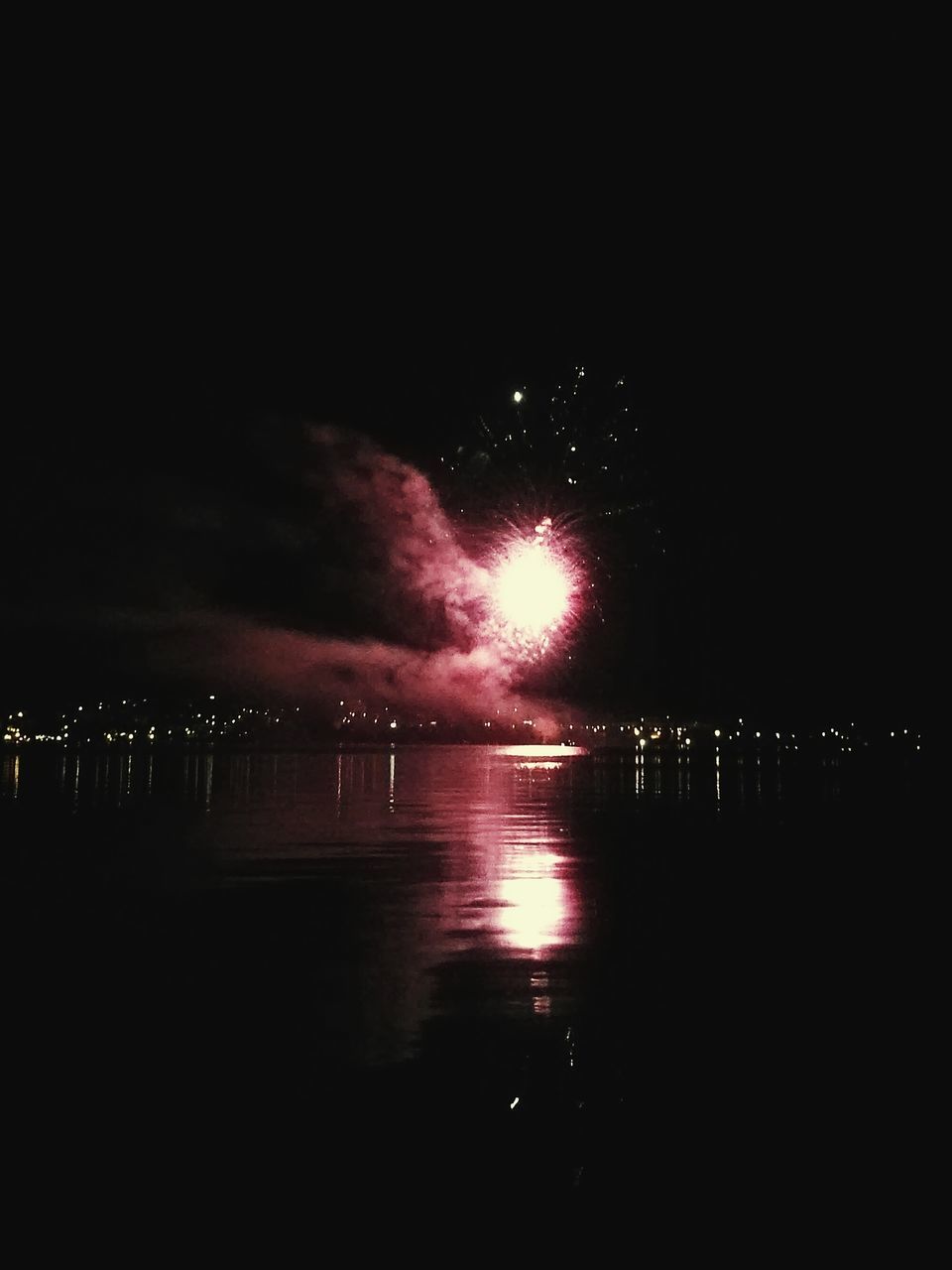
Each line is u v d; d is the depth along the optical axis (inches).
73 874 611.5
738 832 845.8
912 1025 307.4
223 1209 198.8
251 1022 308.2
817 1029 303.4
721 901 520.4
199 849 741.9
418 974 367.9
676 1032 300.5
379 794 1385.3
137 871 626.2
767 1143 225.9
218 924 462.0
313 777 1863.9
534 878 601.0
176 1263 182.9
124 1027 302.8
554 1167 215.0
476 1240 189.3
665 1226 194.1
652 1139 227.9
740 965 382.0
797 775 1723.7
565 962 386.9
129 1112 240.5
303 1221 195.0
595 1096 250.8
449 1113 240.2
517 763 2561.5
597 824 943.0
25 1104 244.8
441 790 1477.6
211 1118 237.3
